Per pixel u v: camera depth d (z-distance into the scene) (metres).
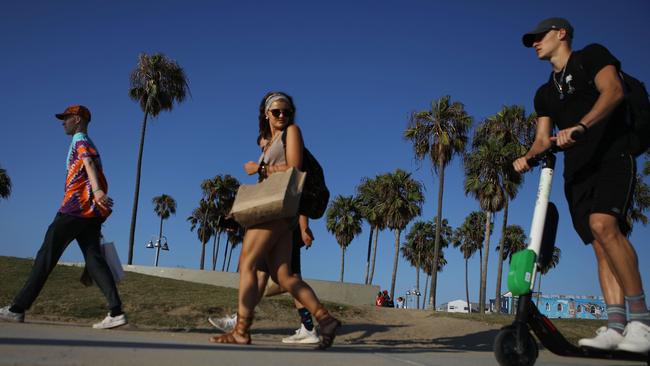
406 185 44.69
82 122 5.15
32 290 4.84
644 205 27.42
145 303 8.34
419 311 11.06
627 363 3.49
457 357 3.00
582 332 9.35
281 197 3.34
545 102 3.13
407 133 30.94
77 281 9.80
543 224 2.47
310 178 3.73
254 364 2.01
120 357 1.88
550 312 52.50
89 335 3.07
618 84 2.64
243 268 3.59
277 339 6.26
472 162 34.03
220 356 2.13
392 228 45.25
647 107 2.74
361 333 8.05
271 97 3.86
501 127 33.75
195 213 61.44
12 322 4.70
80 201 4.91
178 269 23.92
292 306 9.22
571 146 2.74
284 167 3.64
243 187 3.62
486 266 33.72
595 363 3.31
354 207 52.50
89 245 5.02
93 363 1.74
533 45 3.10
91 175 4.91
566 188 2.92
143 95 32.06
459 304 70.38
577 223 2.90
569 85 2.93
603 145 2.73
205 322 7.49
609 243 2.61
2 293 8.56
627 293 2.54
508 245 61.06
